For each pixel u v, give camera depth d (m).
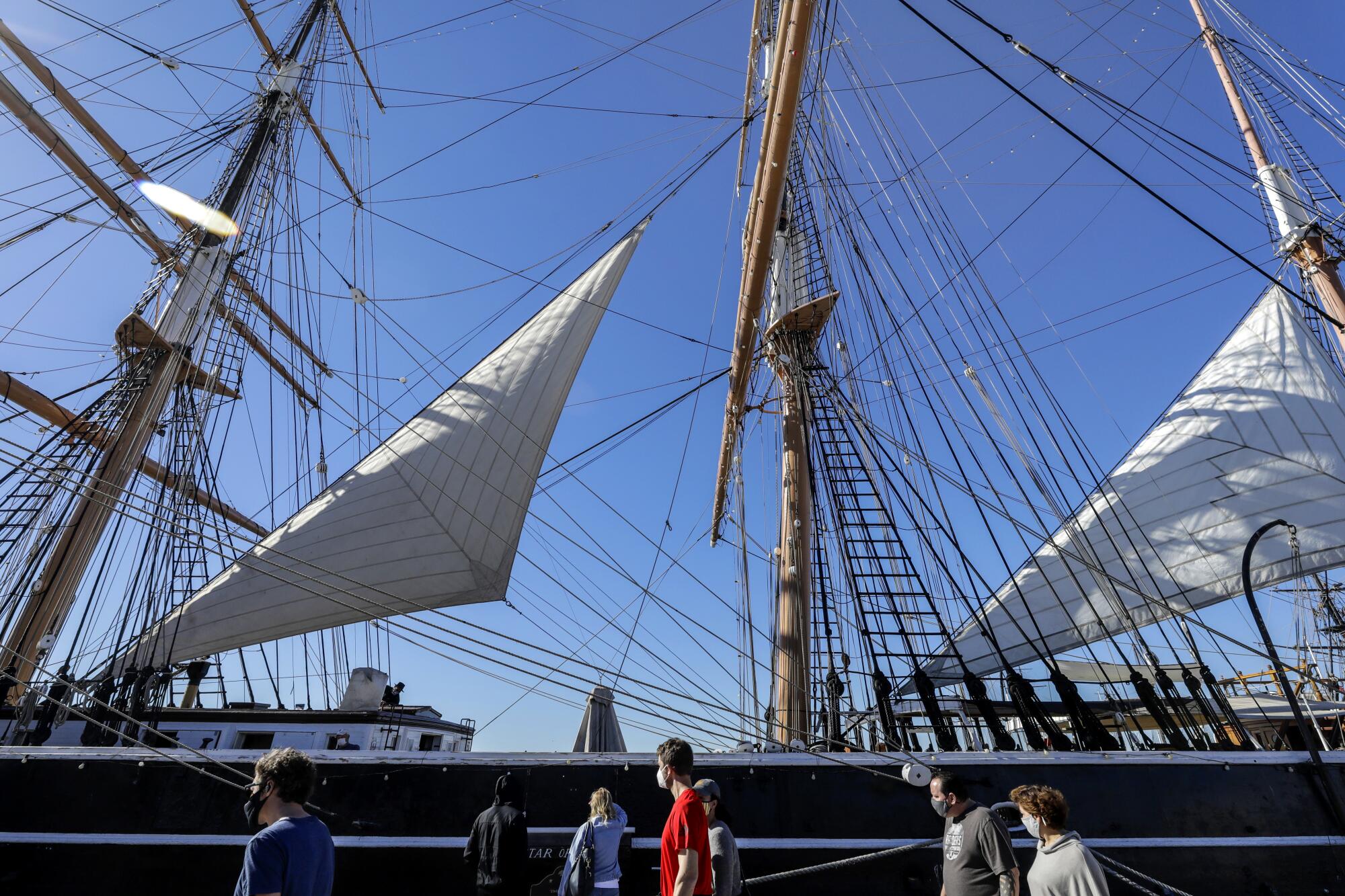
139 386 15.31
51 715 8.12
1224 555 11.35
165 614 11.50
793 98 10.08
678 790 4.49
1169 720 8.06
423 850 6.15
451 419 12.68
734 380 15.46
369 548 11.30
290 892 2.99
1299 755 6.57
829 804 6.37
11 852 5.98
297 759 3.42
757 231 11.90
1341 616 19.38
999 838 4.46
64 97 16.39
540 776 6.48
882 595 10.60
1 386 13.45
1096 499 13.38
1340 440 11.05
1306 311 16.66
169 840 6.03
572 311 14.01
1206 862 6.13
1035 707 7.99
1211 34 21.42
